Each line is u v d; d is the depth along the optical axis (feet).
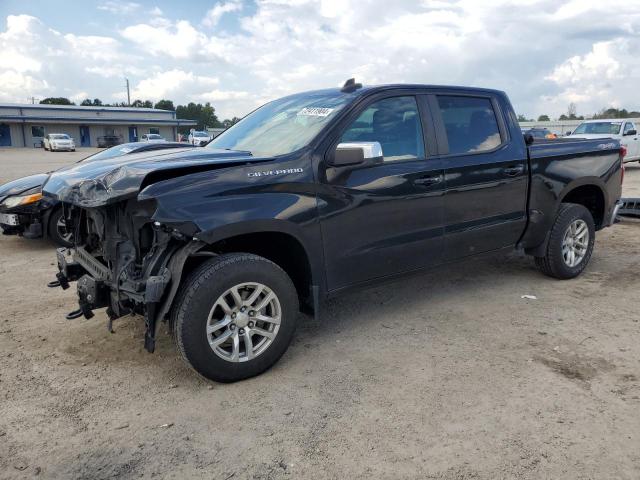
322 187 11.74
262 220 10.74
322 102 13.42
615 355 11.89
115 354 12.45
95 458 8.61
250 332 11.00
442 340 13.00
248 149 13.10
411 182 13.15
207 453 8.70
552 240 16.88
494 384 10.70
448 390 10.52
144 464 8.45
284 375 11.34
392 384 10.84
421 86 14.06
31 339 13.37
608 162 18.21
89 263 12.59
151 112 220.02
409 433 9.11
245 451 8.73
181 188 10.11
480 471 8.07
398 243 13.20
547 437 8.87
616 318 14.15
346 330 13.82
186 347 10.19
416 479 7.94
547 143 16.99
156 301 9.88
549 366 11.43
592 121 59.98
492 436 8.95
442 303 15.69
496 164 14.97
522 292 16.55
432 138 13.87
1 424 9.58
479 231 14.92
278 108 14.79
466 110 14.94
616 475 7.91
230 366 10.71
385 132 13.10
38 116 184.03
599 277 18.06
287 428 9.36
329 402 10.19
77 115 200.44
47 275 19.48
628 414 9.50
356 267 12.60
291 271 12.42
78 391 10.75
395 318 14.57
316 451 8.69
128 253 10.91
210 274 10.27
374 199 12.53
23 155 124.47
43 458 8.61
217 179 10.51
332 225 11.94
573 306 15.16
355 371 11.46
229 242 11.79
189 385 10.96
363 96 12.89
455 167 14.05
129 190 10.00
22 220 23.40
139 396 10.53
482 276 18.34
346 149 11.55
